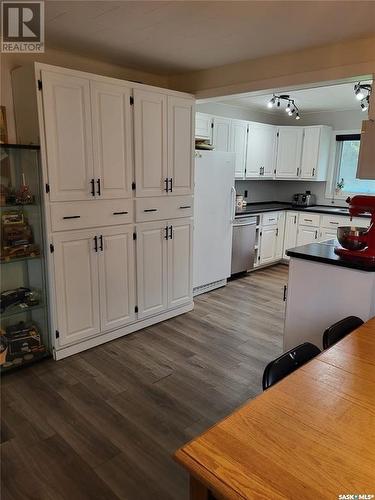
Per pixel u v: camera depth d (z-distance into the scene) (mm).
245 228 4934
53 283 2637
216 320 3605
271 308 3949
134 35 2502
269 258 5566
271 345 3107
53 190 2516
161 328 3393
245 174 5301
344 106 5199
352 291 2217
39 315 2850
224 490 812
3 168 2613
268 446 939
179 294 3660
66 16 2189
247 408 1093
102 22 2277
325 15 2137
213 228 4262
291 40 2566
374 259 2154
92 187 2721
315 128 5426
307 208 5477
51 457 1858
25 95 2484
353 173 5527
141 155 3014
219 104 5098
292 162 5691
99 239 2844
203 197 4051
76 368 2686
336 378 1252
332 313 2326
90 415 2180
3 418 2143
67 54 2934
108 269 2957
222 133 4797
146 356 2877
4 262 2541
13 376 2574
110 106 2738
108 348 2988
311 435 979
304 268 2416
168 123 3180
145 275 3268
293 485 820
